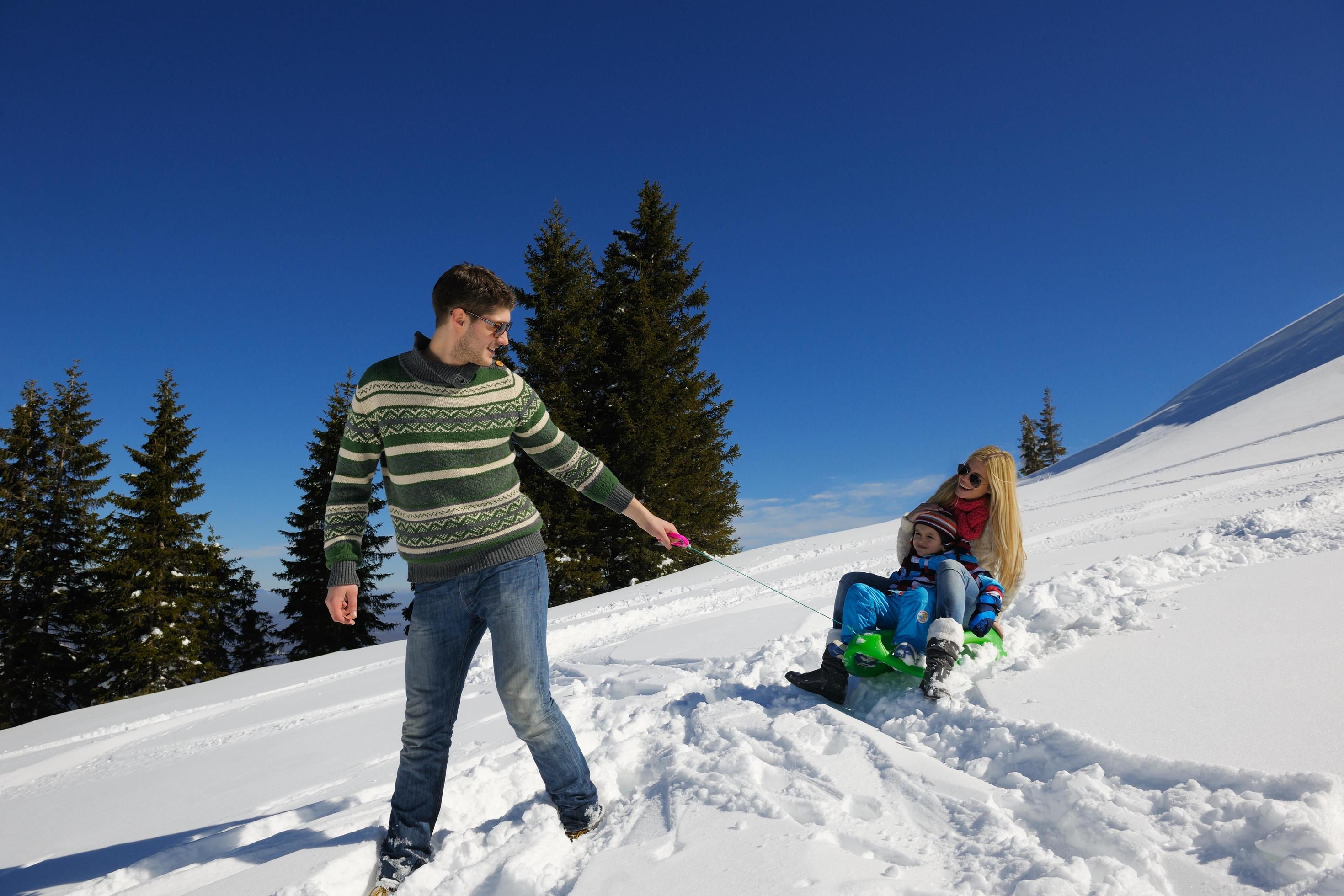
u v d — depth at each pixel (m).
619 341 25.28
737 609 7.94
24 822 4.56
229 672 26.22
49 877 3.10
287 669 10.76
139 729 8.05
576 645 7.63
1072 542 7.98
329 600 2.06
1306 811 1.39
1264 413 19.72
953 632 2.61
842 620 3.04
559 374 23.64
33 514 23.28
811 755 2.25
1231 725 1.91
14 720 21.91
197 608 23.64
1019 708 2.27
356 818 2.50
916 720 2.45
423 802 2.05
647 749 2.62
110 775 5.73
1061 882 1.35
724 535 25.80
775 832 1.75
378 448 2.09
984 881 1.45
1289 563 3.88
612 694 4.24
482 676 5.96
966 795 1.84
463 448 1.99
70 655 22.92
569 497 22.09
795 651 3.79
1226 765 1.67
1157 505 10.40
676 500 23.88
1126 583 4.01
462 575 2.01
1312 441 14.00
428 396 1.98
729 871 1.59
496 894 1.76
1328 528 4.73
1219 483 11.60
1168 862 1.43
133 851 3.28
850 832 1.73
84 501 24.06
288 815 2.76
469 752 3.36
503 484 2.05
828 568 10.32
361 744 4.62
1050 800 1.71
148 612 22.50
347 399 25.27
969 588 2.88
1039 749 1.97
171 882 2.10
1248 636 2.66
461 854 1.96
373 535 24.72
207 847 2.52
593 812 2.03
